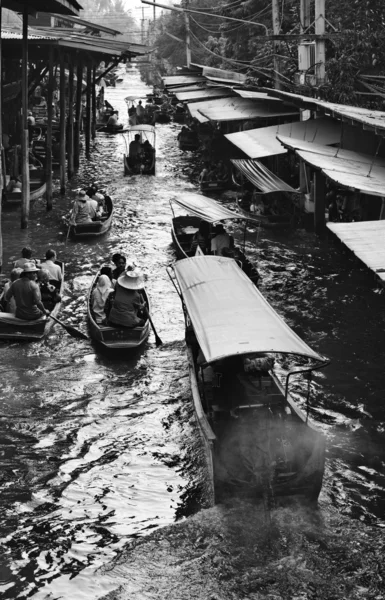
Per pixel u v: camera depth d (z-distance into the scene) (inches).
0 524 372.5
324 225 879.1
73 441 451.8
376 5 951.0
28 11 868.0
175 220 900.6
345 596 320.5
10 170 1086.4
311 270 767.7
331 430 462.9
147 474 419.2
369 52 934.4
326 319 637.3
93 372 542.6
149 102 2409.0
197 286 484.1
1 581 332.5
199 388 454.0
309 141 869.8
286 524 366.3
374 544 353.4
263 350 373.4
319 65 960.9
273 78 1211.9
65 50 1161.4
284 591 323.9
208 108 1238.3
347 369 544.1
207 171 1194.0
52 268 680.4
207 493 400.2
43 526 372.2
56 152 1423.5
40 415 481.1
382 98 926.4
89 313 602.5
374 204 778.2
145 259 816.9
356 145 824.9
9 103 1250.6
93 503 392.2
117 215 1012.5
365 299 684.7
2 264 771.4
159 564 343.0
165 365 556.4
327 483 406.6
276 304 673.0
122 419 479.2
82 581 332.8
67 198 1096.8
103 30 1411.2
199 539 357.4
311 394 506.3
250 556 345.4
